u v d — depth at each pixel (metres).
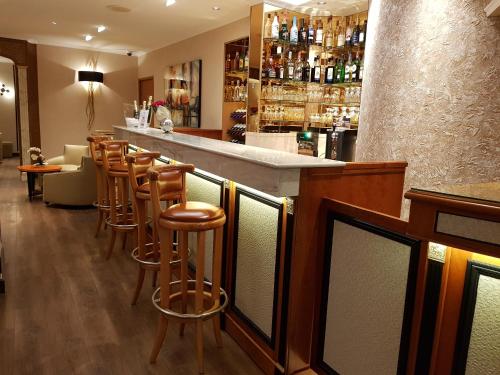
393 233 1.58
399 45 2.68
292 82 4.98
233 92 5.89
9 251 4.05
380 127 2.85
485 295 1.35
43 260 3.83
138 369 2.25
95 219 5.36
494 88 2.17
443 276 1.45
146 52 9.09
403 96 2.65
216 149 2.52
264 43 4.72
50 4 5.31
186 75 7.20
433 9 2.43
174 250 3.40
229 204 2.59
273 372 2.18
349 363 1.85
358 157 3.15
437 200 1.28
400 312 1.58
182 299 2.52
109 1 5.07
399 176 2.23
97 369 2.23
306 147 3.69
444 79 2.38
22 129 8.43
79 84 9.10
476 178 2.26
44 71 8.70
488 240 1.19
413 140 2.58
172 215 2.11
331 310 1.94
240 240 2.49
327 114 5.17
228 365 2.32
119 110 9.60
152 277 3.48
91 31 7.07
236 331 2.55
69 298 3.06
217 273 2.33
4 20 6.37
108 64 9.34
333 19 5.02
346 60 4.91
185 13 5.51
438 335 1.49
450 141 2.37
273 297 2.19
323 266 1.98
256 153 2.34
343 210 1.84
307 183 1.94
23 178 8.19
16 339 2.49
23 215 5.46
